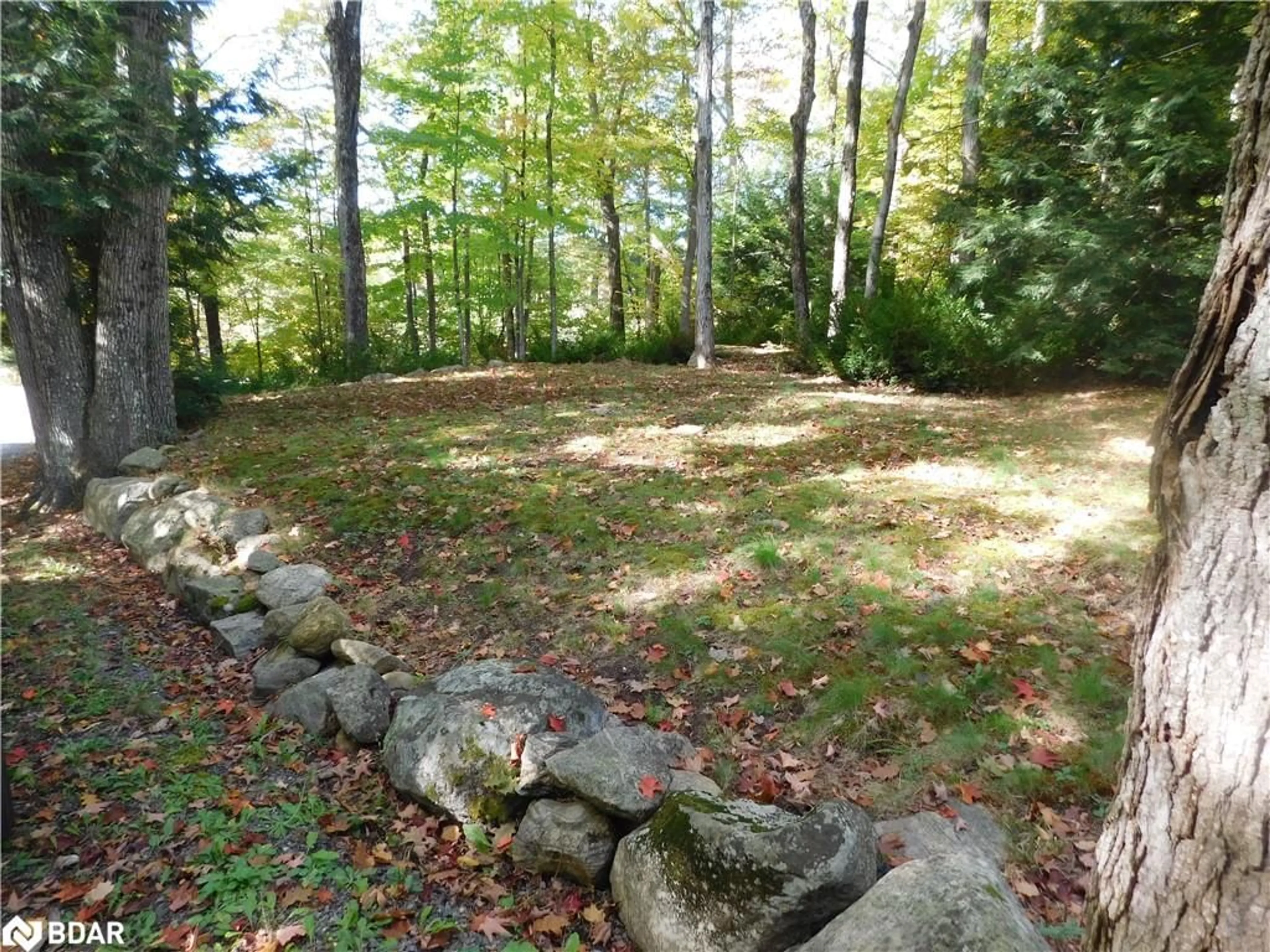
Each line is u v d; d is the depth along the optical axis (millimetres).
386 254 23844
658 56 15797
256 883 2721
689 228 19422
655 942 2332
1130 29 8680
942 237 16047
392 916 2572
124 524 6688
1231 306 1268
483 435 8211
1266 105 1228
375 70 16688
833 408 9125
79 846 3010
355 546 5762
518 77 15641
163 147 7125
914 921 1852
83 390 7844
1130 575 4309
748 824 2393
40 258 7434
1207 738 1274
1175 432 1383
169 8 7230
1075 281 9016
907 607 4168
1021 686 3451
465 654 4316
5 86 6172
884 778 3066
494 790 2990
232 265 11102
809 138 21547
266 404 10586
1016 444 7008
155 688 4363
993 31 16953
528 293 20547
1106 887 1512
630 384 11469
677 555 5035
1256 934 1212
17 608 5430
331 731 3734
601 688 3883
